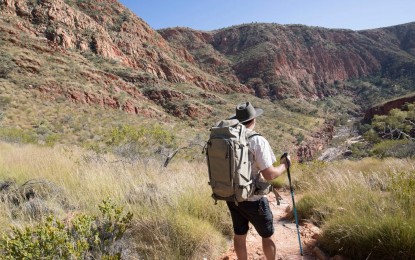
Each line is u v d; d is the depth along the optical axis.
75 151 14.01
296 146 100.12
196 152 27.05
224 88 170.50
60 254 3.13
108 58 113.62
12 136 28.56
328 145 128.62
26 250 3.02
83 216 3.46
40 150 13.95
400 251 3.82
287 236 5.48
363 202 5.39
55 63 80.38
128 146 21.48
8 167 8.35
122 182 6.99
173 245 4.23
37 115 48.34
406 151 22.23
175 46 195.38
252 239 5.32
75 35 109.12
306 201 6.62
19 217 4.77
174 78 143.88
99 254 3.35
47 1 108.62
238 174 3.13
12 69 65.62
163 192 6.06
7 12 97.19
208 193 6.13
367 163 13.40
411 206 4.70
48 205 5.19
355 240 4.21
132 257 3.78
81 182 6.77
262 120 121.56
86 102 68.75
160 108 96.62
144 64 135.50
